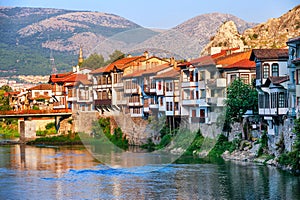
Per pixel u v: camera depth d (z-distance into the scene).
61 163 75.31
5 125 165.50
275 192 51.53
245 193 51.50
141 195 51.62
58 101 143.75
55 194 53.50
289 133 65.75
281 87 68.56
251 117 78.81
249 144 75.94
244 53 92.75
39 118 136.25
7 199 51.88
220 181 57.19
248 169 64.38
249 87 81.38
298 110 63.03
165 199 50.00
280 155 67.19
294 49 67.62
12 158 84.50
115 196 51.62
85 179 60.22
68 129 124.56
